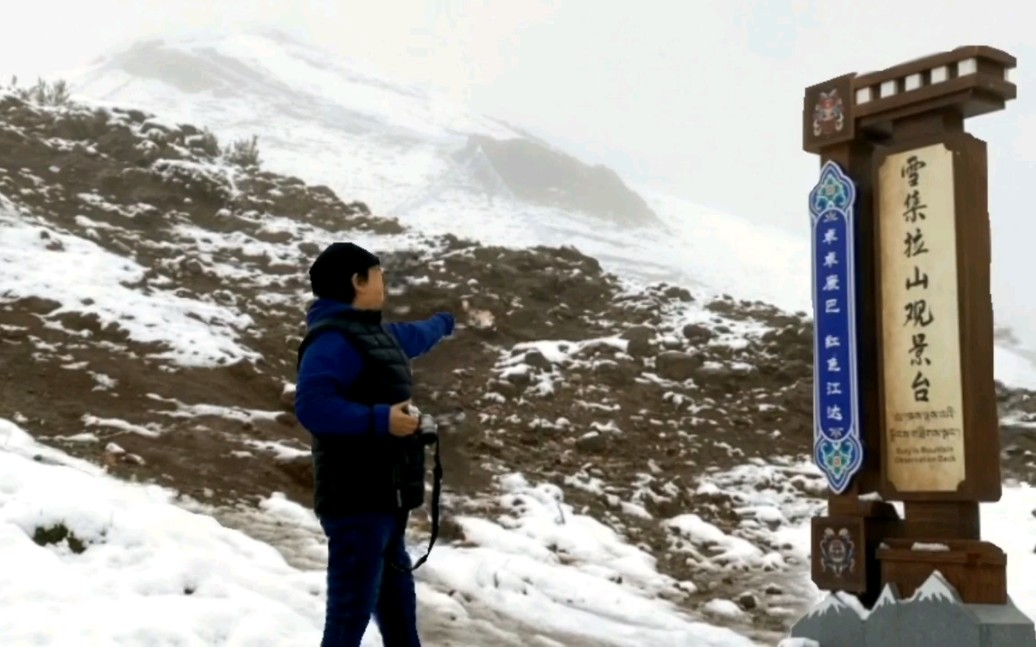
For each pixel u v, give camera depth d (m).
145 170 16.62
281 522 7.28
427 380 12.41
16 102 17.81
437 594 6.57
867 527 5.75
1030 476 12.36
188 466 7.86
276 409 10.03
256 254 14.98
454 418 11.15
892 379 5.77
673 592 8.28
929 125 5.78
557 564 8.26
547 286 16.11
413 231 18.12
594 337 15.03
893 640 5.43
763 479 11.56
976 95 5.59
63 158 16.33
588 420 12.25
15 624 4.12
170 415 8.86
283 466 8.36
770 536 10.22
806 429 12.93
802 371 14.15
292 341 12.26
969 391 5.46
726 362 14.27
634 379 13.56
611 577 8.21
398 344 3.74
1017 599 8.49
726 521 10.54
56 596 4.51
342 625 3.46
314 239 16.36
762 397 13.57
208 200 16.62
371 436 3.46
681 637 6.74
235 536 6.26
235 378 10.28
